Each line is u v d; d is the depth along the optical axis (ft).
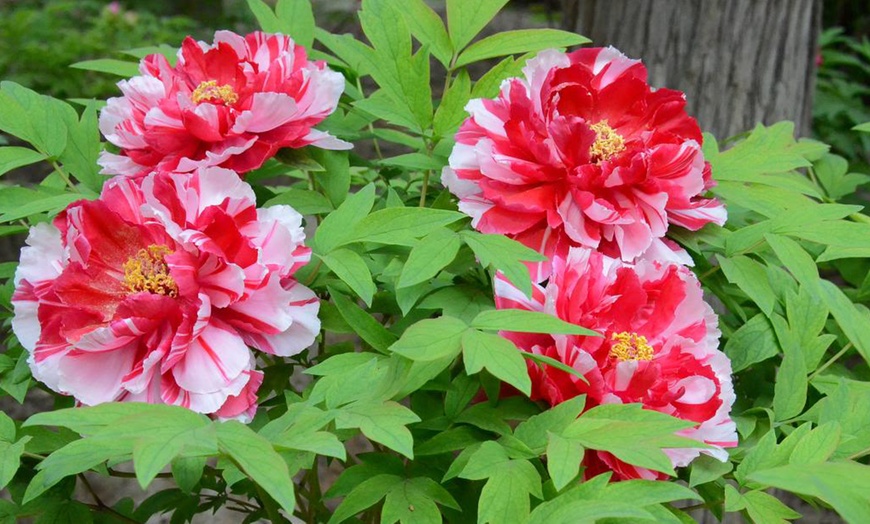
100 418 3.27
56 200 4.62
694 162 4.65
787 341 4.70
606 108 4.87
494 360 3.55
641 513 3.21
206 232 4.02
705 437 4.11
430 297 4.56
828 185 6.59
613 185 4.45
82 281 4.15
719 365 4.32
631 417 3.77
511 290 4.16
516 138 4.48
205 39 22.71
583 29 9.02
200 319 3.87
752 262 4.69
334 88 4.86
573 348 3.88
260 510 5.67
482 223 4.47
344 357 4.19
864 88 18.21
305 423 3.56
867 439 4.07
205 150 4.64
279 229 4.17
